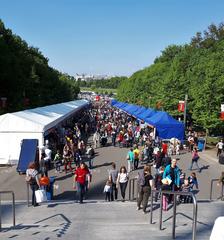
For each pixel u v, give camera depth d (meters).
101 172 23.12
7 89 48.56
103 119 57.88
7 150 25.17
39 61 74.81
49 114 33.56
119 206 12.52
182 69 65.62
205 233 9.15
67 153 23.31
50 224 10.19
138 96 87.25
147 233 9.13
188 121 50.62
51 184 15.74
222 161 26.78
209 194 17.88
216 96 36.16
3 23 56.44
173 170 12.62
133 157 23.72
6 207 12.46
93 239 8.62
